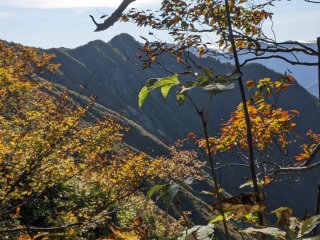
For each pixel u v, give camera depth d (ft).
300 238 3.71
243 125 20.89
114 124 31.78
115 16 13.60
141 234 4.73
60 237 27.30
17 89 33.17
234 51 7.64
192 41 20.39
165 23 20.88
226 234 4.22
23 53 45.65
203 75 4.11
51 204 35.58
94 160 30.58
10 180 26.68
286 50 16.81
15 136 26.68
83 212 29.86
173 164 33.47
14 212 29.78
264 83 19.99
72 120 28.81
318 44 9.80
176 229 46.80
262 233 4.08
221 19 20.29
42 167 27.94
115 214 37.86
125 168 31.30
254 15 20.29
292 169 13.25
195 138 23.67
